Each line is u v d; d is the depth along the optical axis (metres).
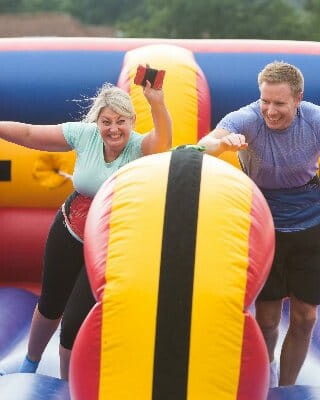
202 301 5.55
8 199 10.36
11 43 10.64
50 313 7.53
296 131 6.84
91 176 6.91
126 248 5.74
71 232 7.14
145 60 9.68
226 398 5.59
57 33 73.75
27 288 10.33
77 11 80.50
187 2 64.06
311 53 10.44
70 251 7.21
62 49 10.44
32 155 10.20
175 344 5.52
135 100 9.16
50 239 7.30
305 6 66.50
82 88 10.19
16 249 10.25
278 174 6.96
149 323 5.54
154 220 5.79
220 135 6.79
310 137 6.85
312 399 6.79
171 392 5.52
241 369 5.63
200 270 5.61
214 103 10.17
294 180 7.02
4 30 73.31
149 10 69.38
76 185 7.00
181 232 5.72
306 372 8.34
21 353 8.67
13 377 7.13
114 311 5.60
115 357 5.59
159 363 5.53
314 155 6.93
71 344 7.00
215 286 5.59
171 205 5.83
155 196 5.90
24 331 9.17
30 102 10.21
